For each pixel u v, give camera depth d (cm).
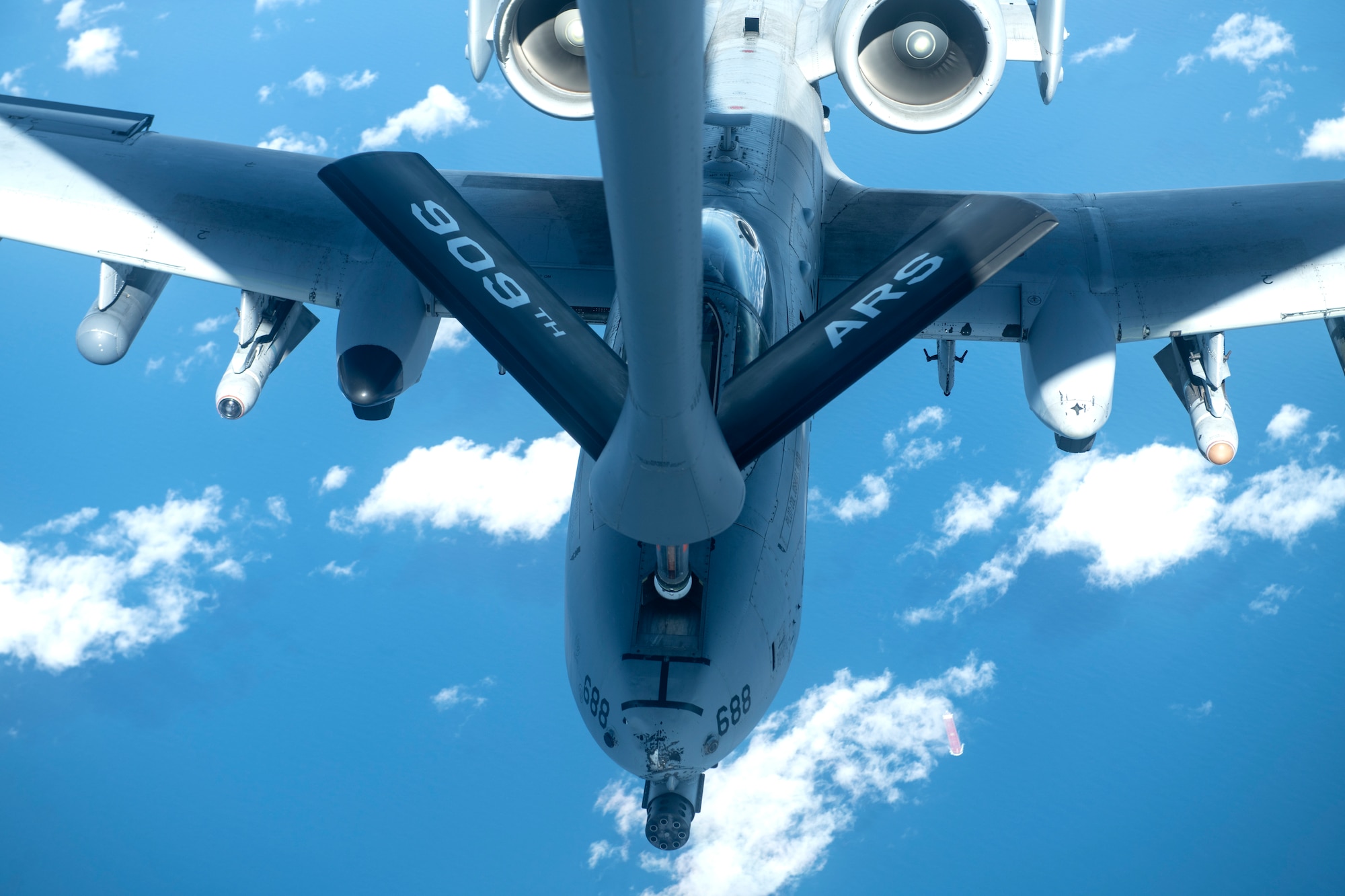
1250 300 1240
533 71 1435
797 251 1262
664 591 891
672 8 381
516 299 873
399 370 1278
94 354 1448
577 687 941
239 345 1475
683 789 943
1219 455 1356
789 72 1557
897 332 848
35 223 1325
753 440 802
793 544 1009
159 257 1316
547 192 1398
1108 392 1209
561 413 804
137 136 1422
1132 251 1286
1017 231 905
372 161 992
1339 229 1277
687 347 567
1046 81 1550
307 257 1319
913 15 1364
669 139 431
